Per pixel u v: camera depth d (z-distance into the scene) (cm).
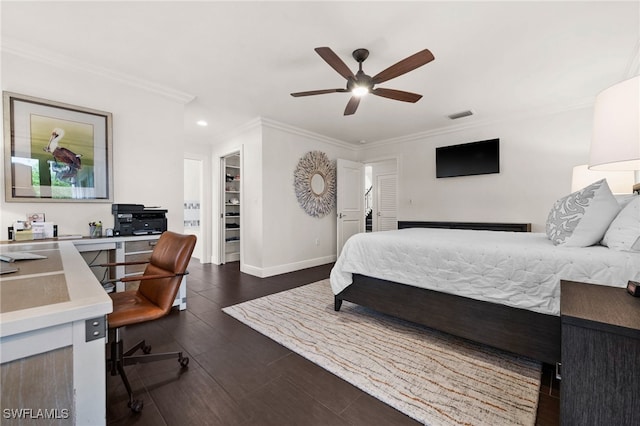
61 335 65
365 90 221
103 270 242
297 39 209
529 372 159
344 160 516
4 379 58
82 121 242
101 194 251
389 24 192
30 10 176
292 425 122
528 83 283
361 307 270
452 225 407
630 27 193
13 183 212
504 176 387
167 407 133
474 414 126
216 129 440
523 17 185
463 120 402
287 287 342
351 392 144
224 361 175
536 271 154
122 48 220
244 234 430
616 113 116
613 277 131
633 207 142
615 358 67
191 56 232
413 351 184
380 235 244
